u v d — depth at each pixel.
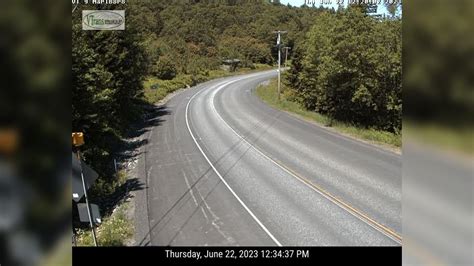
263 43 116.38
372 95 27.59
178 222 11.17
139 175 15.98
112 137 20.55
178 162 17.70
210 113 32.75
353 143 21.34
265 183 14.35
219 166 16.81
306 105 38.41
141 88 30.06
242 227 10.67
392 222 10.80
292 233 10.23
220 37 121.56
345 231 10.28
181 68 71.06
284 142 21.56
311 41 35.31
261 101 41.97
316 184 14.16
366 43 26.52
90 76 14.53
